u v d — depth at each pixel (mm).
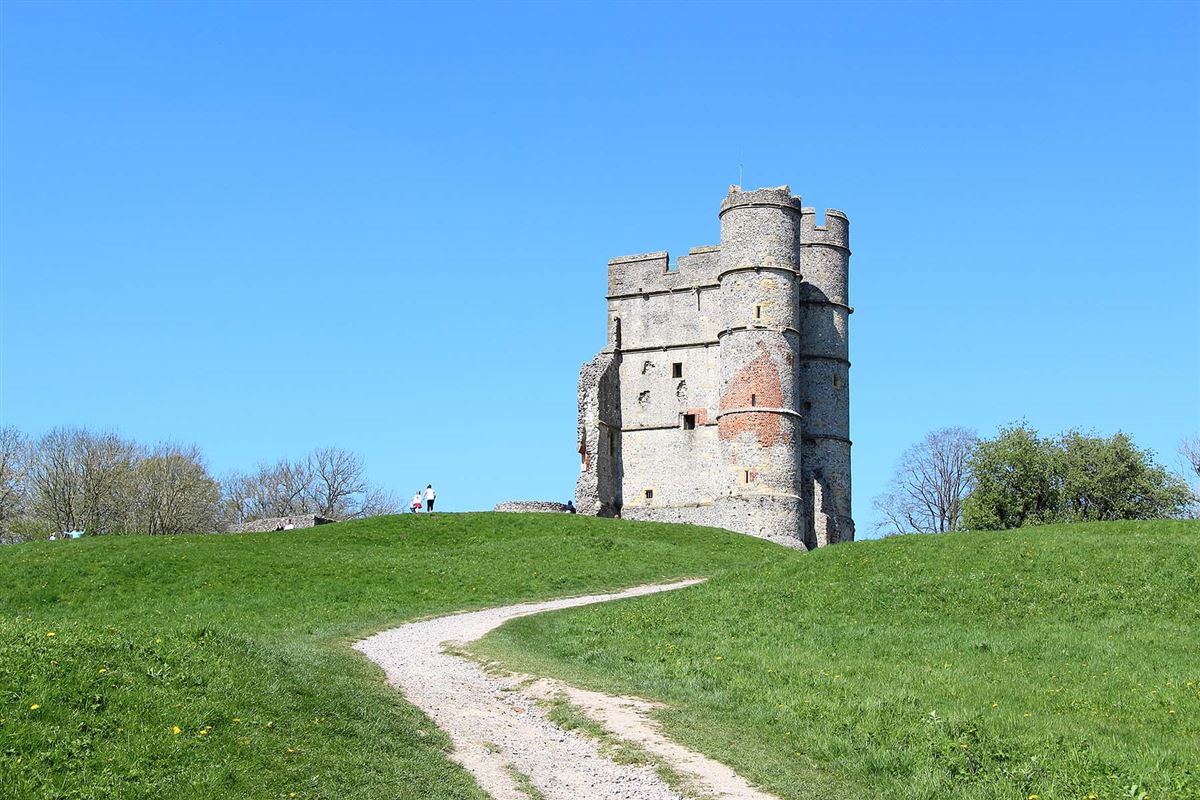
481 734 25531
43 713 19969
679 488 87500
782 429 80688
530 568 55594
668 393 89000
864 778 22406
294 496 127188
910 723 25641
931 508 106812
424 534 66688
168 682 22688
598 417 88000
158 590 48219
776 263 82500
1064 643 35344
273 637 37844
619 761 23703
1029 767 22141
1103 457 88062
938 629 37875
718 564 61000
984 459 90500
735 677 30891
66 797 17812
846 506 86125
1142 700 28438
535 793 21766
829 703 27469
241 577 50312
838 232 89312
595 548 61125
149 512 103938
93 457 102000
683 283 89875
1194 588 40250
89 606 45750
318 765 21000
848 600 42188
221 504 124750
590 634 38688
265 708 23094
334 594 47938
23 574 49750
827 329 87562
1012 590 41469
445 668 32688
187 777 19156
